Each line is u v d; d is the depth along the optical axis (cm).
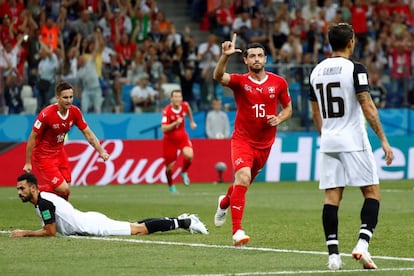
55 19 8300
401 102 8831
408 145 8150
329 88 2780
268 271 2706
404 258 3011
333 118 2784
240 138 3478
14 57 7669
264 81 3475
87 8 8412
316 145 7950
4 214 4888
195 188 7006
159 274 2661
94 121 7875
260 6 9312
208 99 8306
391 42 9275
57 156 4291
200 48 8562
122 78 8138
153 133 8081
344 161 2766
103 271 2728
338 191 2788
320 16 9344
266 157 3516
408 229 3975
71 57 7844
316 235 3750
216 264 2869
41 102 7681
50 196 3572
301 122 8400
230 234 3734
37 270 2753
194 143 7762
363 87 2742
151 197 6122
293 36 8981
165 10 9419
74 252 3153
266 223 4294
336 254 2734
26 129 7656
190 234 3722
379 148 8125
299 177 7900
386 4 9694
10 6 7762
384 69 8844
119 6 8538
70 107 4228
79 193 6500
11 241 3434
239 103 3481
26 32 7756
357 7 9375
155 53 8331
